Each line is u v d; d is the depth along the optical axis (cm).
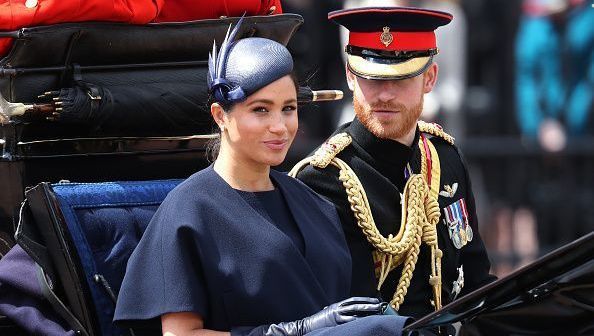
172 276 1366
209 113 1614
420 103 1594
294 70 1421
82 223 1502
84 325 1483
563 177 3061
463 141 3059
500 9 3281
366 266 1575
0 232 1573
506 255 3006
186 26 1605
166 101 1585
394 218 1590
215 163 1438
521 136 3178
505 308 1380
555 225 3056
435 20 1585
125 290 1393
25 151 1541
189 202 1391
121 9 1551
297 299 1398
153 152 1619
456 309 1345
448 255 1648
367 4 2978
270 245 1395
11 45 1524
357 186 1571
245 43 1412
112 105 1545
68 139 1563
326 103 3173
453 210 1662
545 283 1360
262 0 1688
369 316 1348
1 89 1513
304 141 2992
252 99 1393
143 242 1402
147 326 1407
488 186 3073
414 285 1612
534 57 3172
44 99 1529
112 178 1611
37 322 1509
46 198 1489
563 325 1390
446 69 3142
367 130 1593
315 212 1496
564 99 3167
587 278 1353
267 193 1441
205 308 1376
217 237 1386
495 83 3275
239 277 1378
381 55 1579
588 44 3152
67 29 1519
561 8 3148
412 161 1627
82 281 1481
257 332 1361
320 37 3138
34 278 1515
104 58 1566
